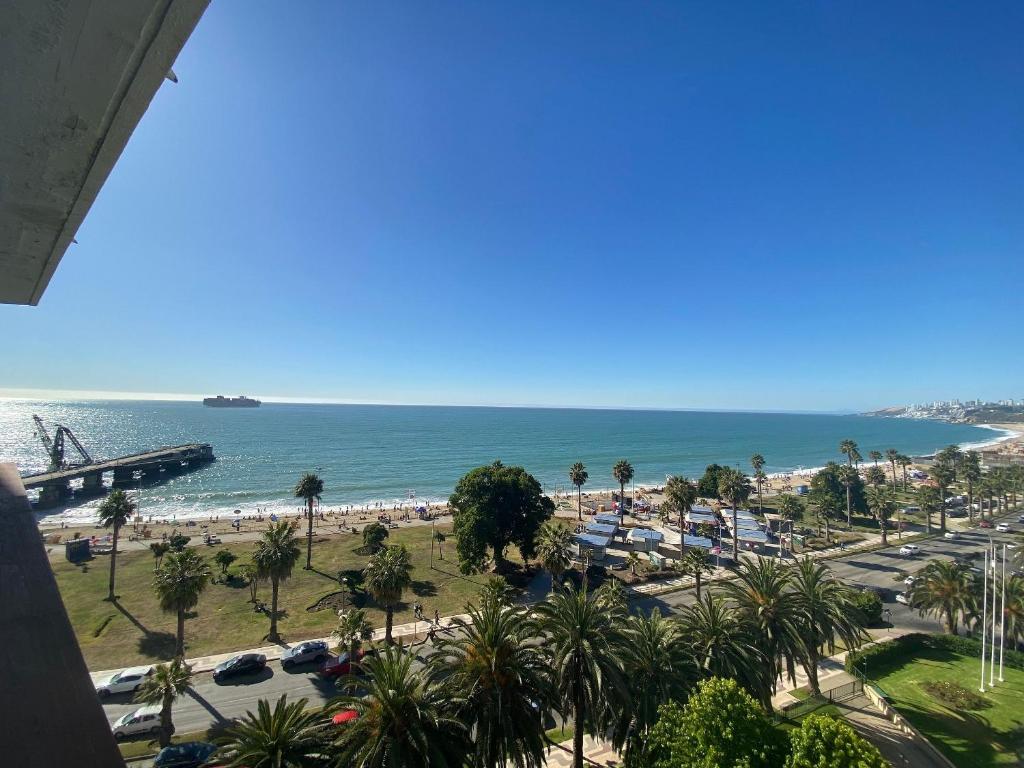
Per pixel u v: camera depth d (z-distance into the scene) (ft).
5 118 16.46
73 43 14.05
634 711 83.10
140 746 96.02
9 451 635.66
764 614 108.37
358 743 67.10
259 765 63.46
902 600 188.85
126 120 17.81
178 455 492.13
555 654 84.23
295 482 442.91
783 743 71.51
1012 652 139.95
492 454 650.43
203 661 127.54
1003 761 99.25
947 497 404.77
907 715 113.91
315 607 163.02
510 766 92.58
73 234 24.52
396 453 638.94
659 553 241.35
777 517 320.70
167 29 14.47
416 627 149.38
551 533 171.01
